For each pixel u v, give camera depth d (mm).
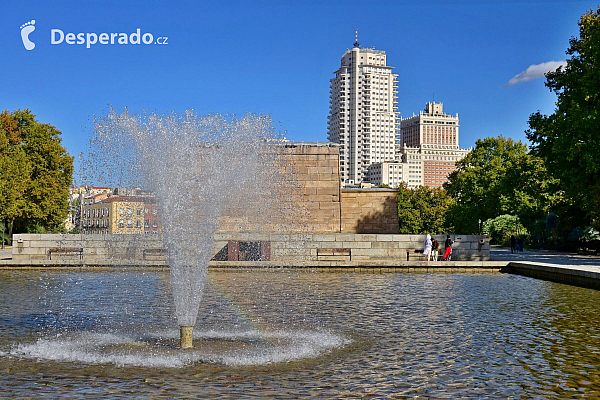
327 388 9180
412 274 29641
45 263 30688
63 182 58812
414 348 12000
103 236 30625
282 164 34531
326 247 32656
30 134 57094
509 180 67438
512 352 11680
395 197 40188
